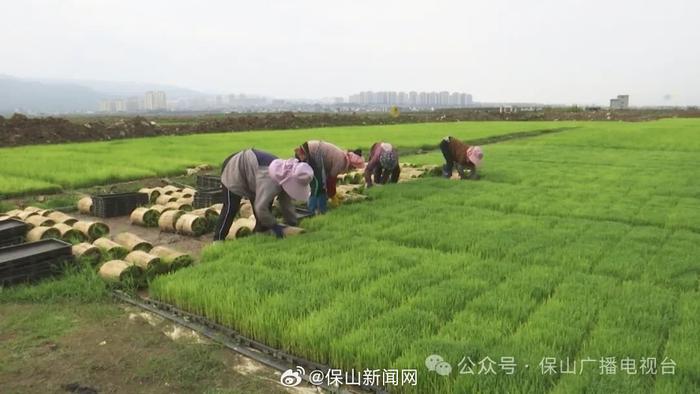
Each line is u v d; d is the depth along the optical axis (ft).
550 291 21.12
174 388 15.52
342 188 42.83
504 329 17.46
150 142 93.15
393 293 20.62
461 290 20.88
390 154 44.55
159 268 24.73
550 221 33.19
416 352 15.79
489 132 123.34
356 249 26.78
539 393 14.05
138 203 40.45
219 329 19.35
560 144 90.07
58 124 97.91
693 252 25.93
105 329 19.35
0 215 32.40
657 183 47.09
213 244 27.96
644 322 17.74
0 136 87.40
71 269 24.34
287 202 31.35
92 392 15.25
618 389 13.82
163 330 19.39
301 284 21.66
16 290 22.44
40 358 17.11
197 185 48.14
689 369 14.66
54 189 46.62
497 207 38.14
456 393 14.20
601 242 27.84
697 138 97.45
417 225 31.60
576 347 16.33
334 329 17.40
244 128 136.05
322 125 160.25
